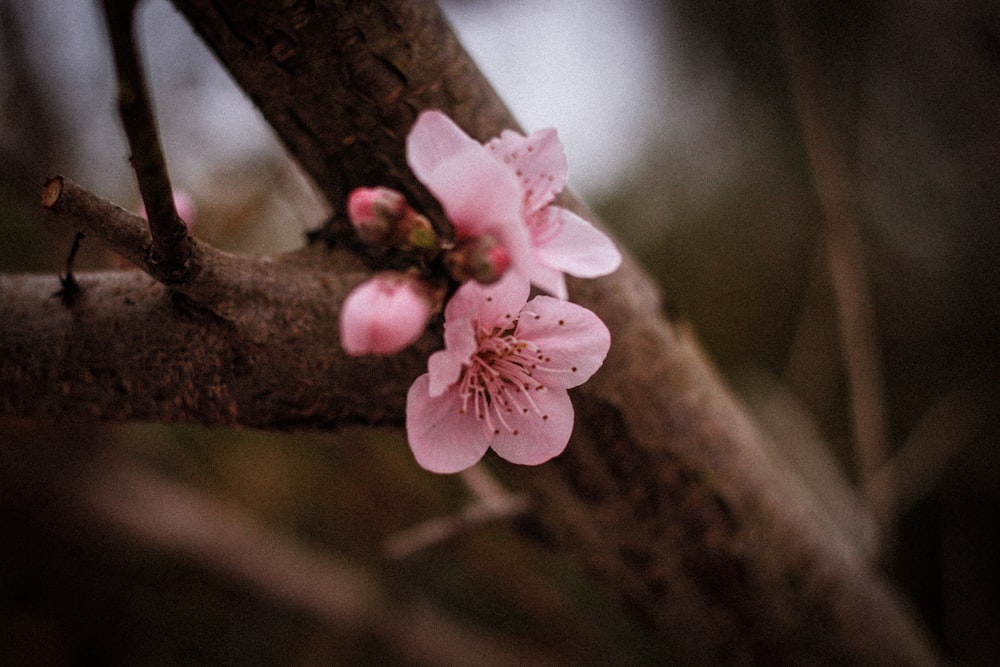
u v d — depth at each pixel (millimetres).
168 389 164
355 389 173
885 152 366
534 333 163
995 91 347
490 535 354
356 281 175
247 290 164
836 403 363
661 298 207
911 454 296
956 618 337
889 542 244
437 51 173
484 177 143
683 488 200
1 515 358
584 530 207
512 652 359
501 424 162
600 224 195
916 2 342
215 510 386
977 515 343
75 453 354
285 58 164
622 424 193
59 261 291
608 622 291
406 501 376
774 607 212
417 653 348
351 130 173
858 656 221
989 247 355
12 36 279
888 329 377
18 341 163
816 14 348
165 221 136
